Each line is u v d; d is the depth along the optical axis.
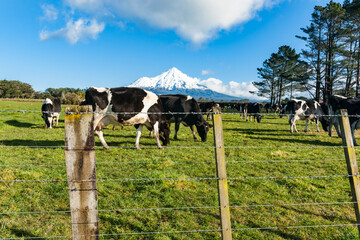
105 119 7.88
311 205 4.47
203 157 7.54
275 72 55.28
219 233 3.43
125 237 3.27
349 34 35.38
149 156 7.38
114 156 7.27
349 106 10.47
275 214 4.07
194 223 3.69
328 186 5.37
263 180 5.61
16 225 3.39
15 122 15.30
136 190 4.79
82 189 2.41
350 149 3.05
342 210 4.29
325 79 39.41
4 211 3.72
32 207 3.93
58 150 7.77
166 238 3.24
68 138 2.35
